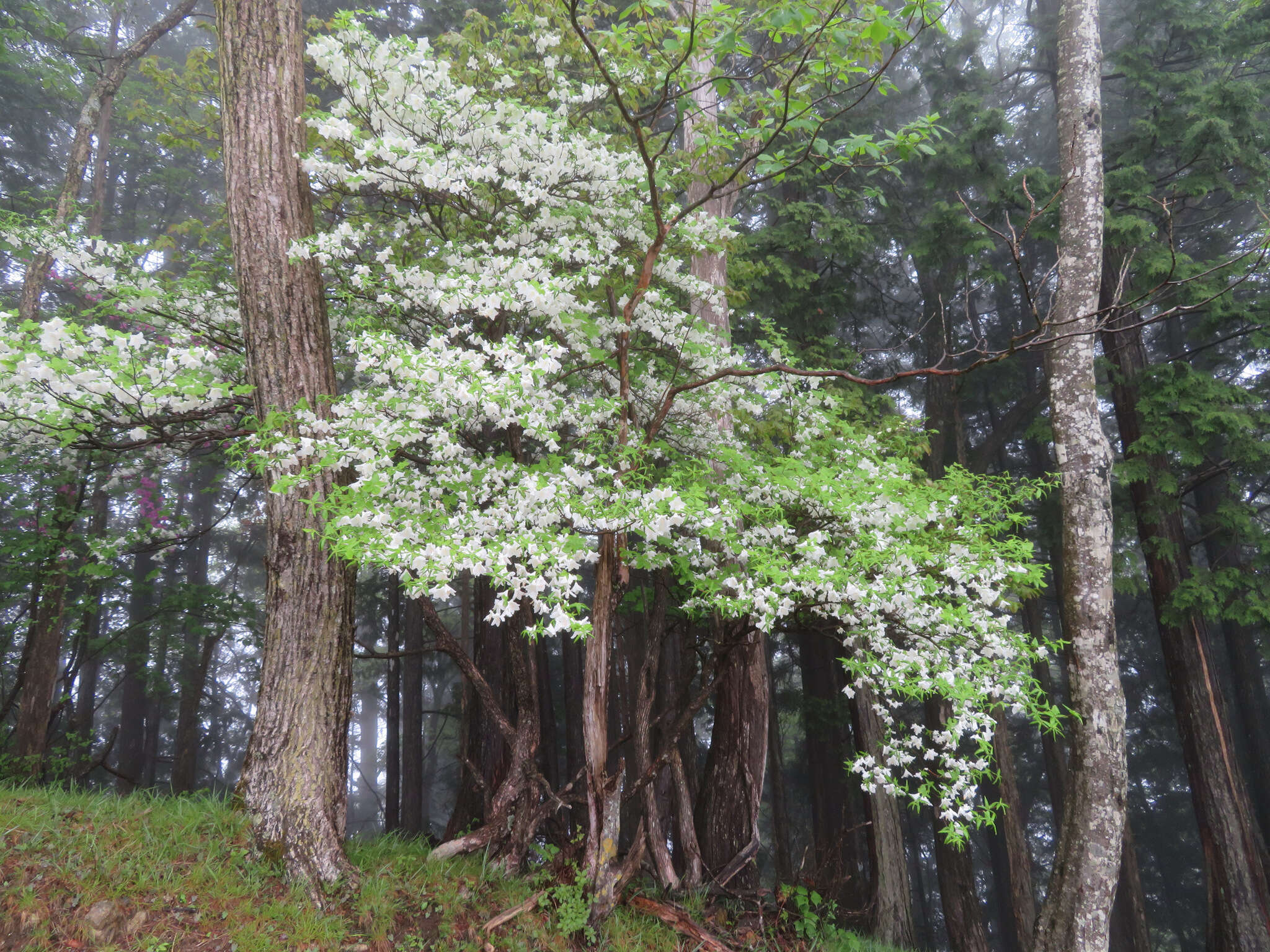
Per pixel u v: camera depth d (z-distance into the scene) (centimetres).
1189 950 1681
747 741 686
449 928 430
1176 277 935
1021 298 1521
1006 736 1061
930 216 1075
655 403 615
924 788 415
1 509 825
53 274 718
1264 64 1255
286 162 521
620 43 428
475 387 375
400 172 495
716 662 591
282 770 441
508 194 593
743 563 473
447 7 1173
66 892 365
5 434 553
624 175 564
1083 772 585
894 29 358
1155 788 1714
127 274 582
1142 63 1038
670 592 650
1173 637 962
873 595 412
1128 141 1046
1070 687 611
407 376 393
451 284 443
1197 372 962
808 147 445
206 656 1082
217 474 1272
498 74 611
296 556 469
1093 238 683
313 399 492
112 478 751
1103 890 550
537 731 569
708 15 391
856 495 466
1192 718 935
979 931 956
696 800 823
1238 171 1241
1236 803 904
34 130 1497
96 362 391
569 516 412
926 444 700
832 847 676
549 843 583
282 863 422
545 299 436
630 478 464
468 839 524
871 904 841
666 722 745
